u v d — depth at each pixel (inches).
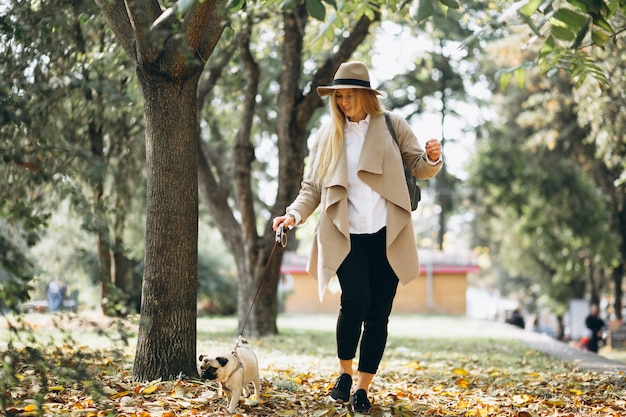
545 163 1285.7
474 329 760.3
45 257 696.4
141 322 191.9
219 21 244.7
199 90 580.7
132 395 215.5
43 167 191.6
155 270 241.4
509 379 306.2
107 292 190.4
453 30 651.5
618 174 1173.1
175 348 240.4
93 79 334.6
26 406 188.9
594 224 1240.2
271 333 566.9
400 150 219.0
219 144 735.1
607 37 191.3
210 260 1106.7
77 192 203.0
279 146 557.0
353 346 210.7
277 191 558.9
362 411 204.5
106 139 542.0
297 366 331.0
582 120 625.6
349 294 206.4
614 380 290.4
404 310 1246.3
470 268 1235.2
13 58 235.3
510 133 1375.5
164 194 241.3
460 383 284.8
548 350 460.1
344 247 207.3
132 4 223.6
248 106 564.7
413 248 210.2
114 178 532.4
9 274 165.0
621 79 480.1
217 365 192.1
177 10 155.9
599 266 1400.1
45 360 172.4
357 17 265.0
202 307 1116.5
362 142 214.1
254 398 212.5
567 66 267.9
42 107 282.2
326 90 212.5
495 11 583.2
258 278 564.1
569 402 242.2
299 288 1246.3
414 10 163.6
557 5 217.3
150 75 239.6
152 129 242.4
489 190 1428.4
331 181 209.3
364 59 674.8
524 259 1569.9
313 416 196.7
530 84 899.4
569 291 1540.4
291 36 542.6
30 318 380.2
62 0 243.3
